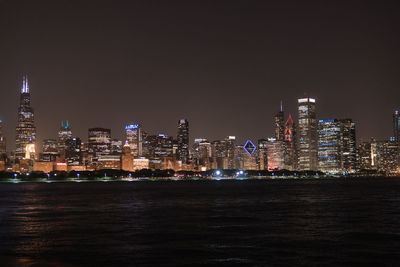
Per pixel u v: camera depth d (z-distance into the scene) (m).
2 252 50.00
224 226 72.94
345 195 176.00
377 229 68.12
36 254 48.91
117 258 46.75
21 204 134.25
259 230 67.75
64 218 87.50
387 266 43.34
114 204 130.62
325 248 52.19
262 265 43.69
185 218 86.38
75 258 46.75
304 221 79.56
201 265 43.72
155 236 61.84
